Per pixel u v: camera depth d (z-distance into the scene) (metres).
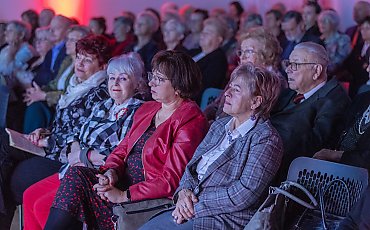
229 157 2.93
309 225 2.74
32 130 5.01
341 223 2.54
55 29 5.88
